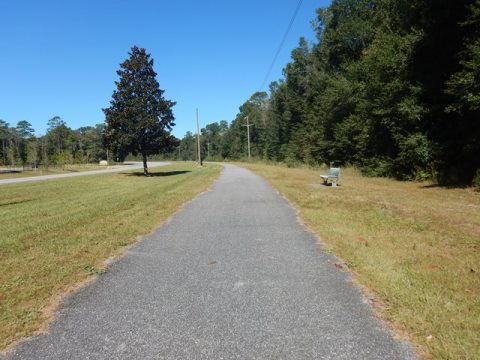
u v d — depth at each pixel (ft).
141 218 35.06
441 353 10.93
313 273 18.52
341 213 34.78
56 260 21.58
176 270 19.62
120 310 14.74
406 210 35.88
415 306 14.02
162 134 123.03
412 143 67.31
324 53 151.43
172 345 12.01
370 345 11.64
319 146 155.43
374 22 105.60
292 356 11.19
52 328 13.33
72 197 57.52
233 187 64.64
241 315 14.05
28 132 452.35
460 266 18.62
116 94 119.34
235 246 24.26
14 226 33.06
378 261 19.62
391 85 72.28
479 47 50.93
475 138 58.18
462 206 38.45
